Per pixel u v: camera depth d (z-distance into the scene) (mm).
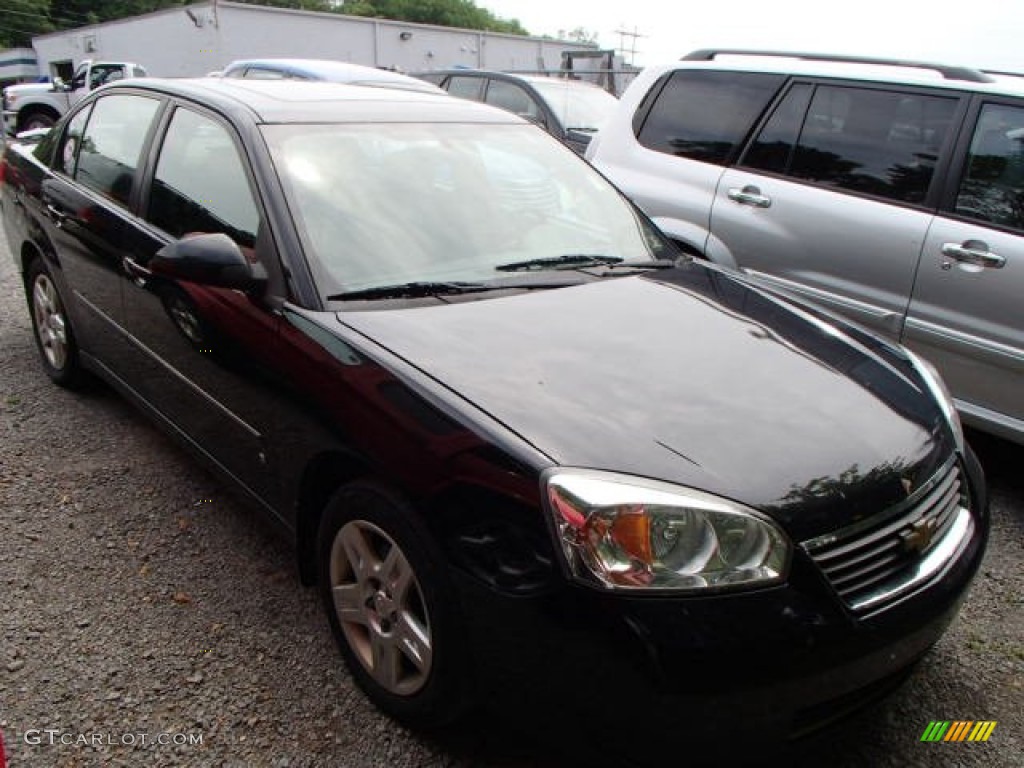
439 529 1986
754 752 1819
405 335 2322
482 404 2047
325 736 2246
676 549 1787
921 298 3945
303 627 2660
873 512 1977
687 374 2281
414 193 2906
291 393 2408
